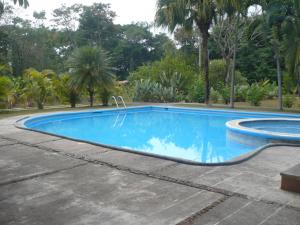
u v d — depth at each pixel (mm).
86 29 46312
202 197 3375
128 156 5137
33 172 4270
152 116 13977
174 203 3213
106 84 15594
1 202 3236
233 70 15047
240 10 13992
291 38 12531
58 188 3646
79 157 5082
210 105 15938
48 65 35625
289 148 5730
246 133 7844
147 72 22484
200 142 8898
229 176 4090
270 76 29469
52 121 11906
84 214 2957
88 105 16484
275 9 12719
